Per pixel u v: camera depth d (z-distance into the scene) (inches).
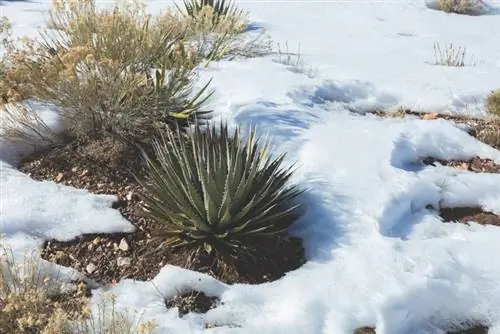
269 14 454.6
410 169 214.8
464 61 332.5
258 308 153.9
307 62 313.6
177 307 155.2
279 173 195.3
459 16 473.7
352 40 379.9
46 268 163.9
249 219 173.2
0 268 151.8
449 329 149.9
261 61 304.8
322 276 160.6
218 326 149.4
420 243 171.2
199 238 171.8
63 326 136.7
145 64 248.4
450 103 267.0
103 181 202.2
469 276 159.9
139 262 172.4
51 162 209.9
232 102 245.3
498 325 149.7
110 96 212.2
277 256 172.9
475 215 193.9
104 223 182.1
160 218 175.9
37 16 404.2
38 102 233.5
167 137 219.0
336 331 144.1
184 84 233.3
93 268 170.4
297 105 248.2
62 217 182.7
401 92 275.6
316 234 177.2
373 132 228.8
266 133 221.9
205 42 319.0
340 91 273.9
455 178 206.8
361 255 166.6
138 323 141.2
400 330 147.6
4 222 177.5
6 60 247.1
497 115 252.4
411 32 413.1
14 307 139.9
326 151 211.8
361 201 187.3
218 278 166.4
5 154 212.5
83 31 248.8
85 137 219.6
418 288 152.7
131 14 265.3
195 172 180.5
